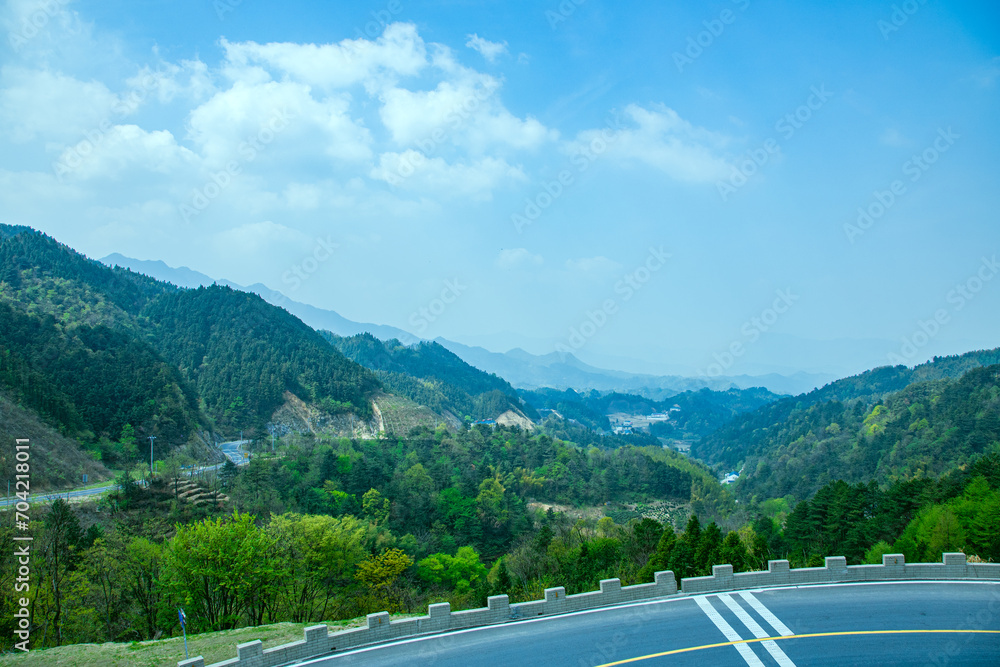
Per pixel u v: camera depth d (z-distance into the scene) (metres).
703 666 24.95
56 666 31.11
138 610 52.12
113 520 81.75
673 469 186.25
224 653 32.16
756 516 147.62
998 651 25.77
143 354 171.12
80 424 127.75
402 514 118.50
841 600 30.77
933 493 76.19
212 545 46.00
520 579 71.19
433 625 28.77
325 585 61.09
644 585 32.00
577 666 25.16
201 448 151.75
